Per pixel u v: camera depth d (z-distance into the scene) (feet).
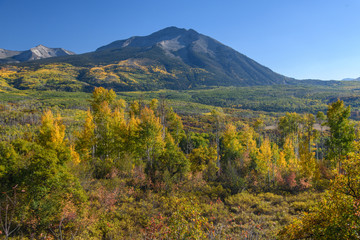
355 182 27.43
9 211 44.32
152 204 68.80
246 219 61.21
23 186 48.47
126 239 47.55
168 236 31.76
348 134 87.40
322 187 97.45
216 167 120.78
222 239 42.86
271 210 68.28
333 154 90.22
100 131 107.04
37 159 51.80
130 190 76.69
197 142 201.57
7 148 53.67
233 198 81.56
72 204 51.75
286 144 147.74
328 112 93.40
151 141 101.40
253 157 132.26
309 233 30.07
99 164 91.76
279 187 104.06
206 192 89.04
